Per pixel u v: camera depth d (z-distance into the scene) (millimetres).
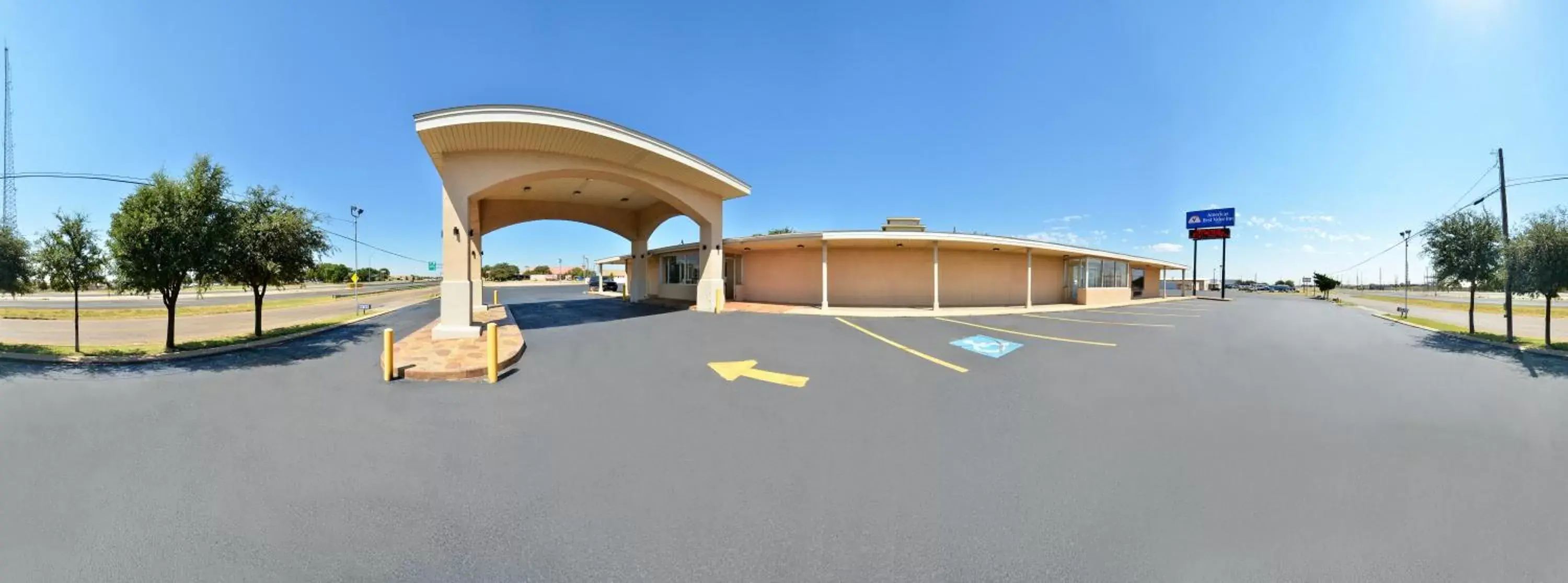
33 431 4617
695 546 2750
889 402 5691
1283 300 34719
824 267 18531
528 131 11523
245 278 10820
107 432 4598
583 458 3990
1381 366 8000
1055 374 7273
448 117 10609
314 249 11633
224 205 9258
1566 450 4133
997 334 12086
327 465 3822
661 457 4020
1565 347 9727
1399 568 2537
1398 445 4270
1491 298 40562
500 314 17828
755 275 23672
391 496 3322
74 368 7824
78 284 8977
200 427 4754
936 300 18516
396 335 12117
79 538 2779
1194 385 6566
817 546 2758
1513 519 3000
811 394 6055
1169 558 2639
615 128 12641
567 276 95750
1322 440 4391
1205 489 3418
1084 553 2689
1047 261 25016
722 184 17234
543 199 21312
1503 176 11711
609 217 23797
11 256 9227
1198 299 34125
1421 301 32531
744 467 3812
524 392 6160
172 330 9453
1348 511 3104
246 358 8695
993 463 3877
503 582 2461
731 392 6184
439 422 4934
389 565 2584
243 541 2770
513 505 3209
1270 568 2551
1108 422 4930
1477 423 4895
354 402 5676
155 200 8578
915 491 3408
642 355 8852
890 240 18578
